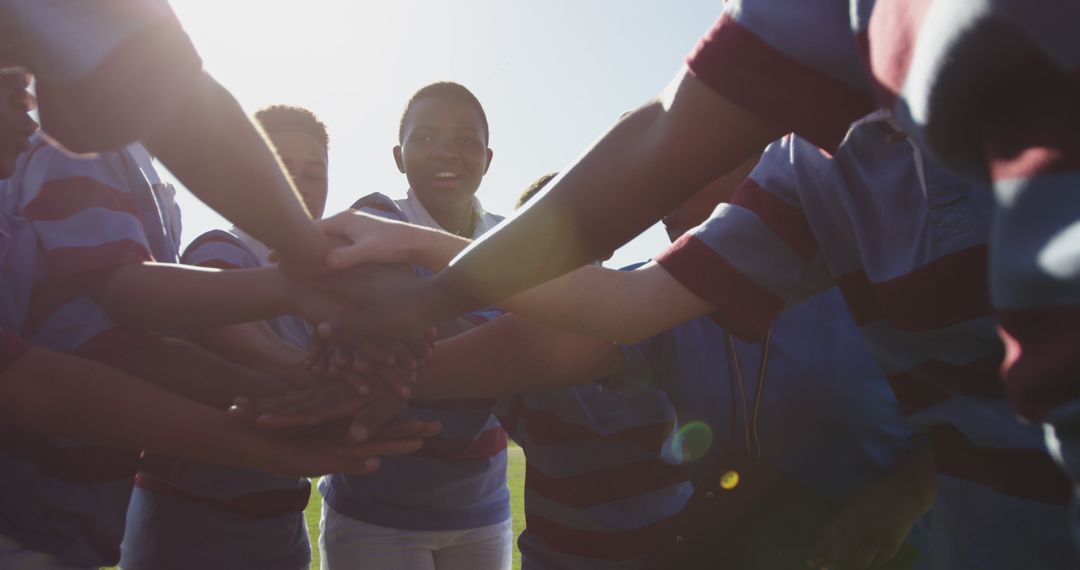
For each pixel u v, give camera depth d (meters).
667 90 1.01
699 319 1.82
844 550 1.52
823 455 1.71
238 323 1.85
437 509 2.65
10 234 1.54
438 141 3.13
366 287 1.81
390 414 1.82
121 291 1.67
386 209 2.96
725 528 1.54
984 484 1.02
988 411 1.00
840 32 0.83
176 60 1.25
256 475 2.25
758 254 1.37
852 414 1.69
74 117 1.19
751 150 0.96
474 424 2.60
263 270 1.85
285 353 2.14
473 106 3.19
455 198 3.19
